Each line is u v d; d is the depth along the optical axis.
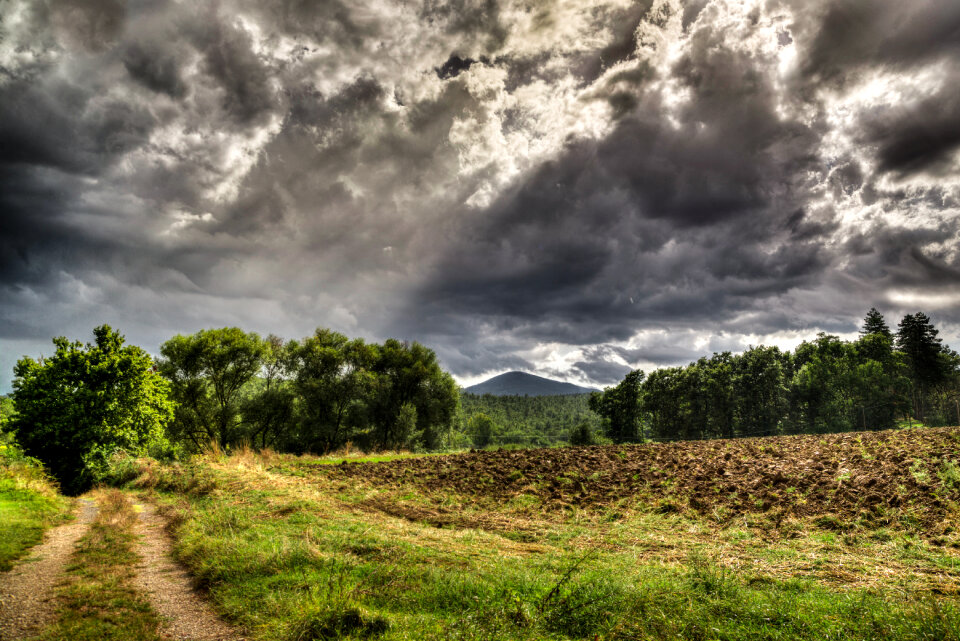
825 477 18.70
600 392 103.00
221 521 14.70
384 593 8.38
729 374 95.44
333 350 62.84
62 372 33.06
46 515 17.08
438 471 28.41
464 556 11.08
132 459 38.03
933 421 95.00
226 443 56.78
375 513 17.47
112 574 10.01
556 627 7.16
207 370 57.16
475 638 6.48
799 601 7.90
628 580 8.84
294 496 19.38
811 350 111.81
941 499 14.22
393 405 63.72
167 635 6.99
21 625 7.13
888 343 98.50
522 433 153.75
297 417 62.03
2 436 34.28
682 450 32.41
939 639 6.26
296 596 8.12
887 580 9.35
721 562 10.69
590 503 18.64
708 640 6.59
